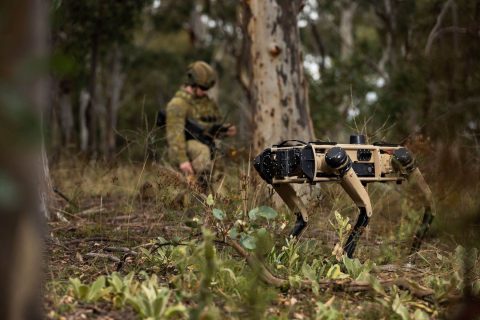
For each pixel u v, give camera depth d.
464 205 4.25
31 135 1.76
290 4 8.39
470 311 3.15
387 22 16.58
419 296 3.93
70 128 17.36
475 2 7.61
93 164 9.04
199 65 7.73
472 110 6.09
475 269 4.20
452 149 5.19
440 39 8.54
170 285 3.94
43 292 3.63
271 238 4.49
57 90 15.45
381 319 3.56
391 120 11.27
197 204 5.93
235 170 7.57
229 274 3.90
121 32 15.06
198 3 23.23
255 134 8.42
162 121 7.71
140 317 3.34
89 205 7.71
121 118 24.25
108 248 5.06
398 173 4.82
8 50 1.87
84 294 3.57
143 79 25.78
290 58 8.37
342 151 4.40
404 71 12.36
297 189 6.75
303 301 3.77
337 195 6.48
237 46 22.08
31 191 2.00
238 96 25.05
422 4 12.55
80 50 14.65
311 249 4.81
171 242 4.41
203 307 3.17
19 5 1.90
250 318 3.31
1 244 1.96
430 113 8.16
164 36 24.69
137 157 8.69
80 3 13.78
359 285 3.96
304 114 8.45
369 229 6.08
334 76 15.29
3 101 1.72
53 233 5.93
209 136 7.60
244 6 8.52
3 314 1.99
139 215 6.80
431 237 5.57
